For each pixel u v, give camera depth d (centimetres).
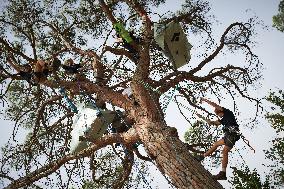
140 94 614
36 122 766
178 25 594
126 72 791
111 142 627
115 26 639
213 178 514
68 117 779
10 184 675
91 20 875
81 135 593
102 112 581
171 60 633
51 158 791
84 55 713
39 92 843
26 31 843
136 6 735
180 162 520
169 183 514
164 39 601
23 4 834
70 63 611
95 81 646
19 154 845
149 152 564
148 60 656
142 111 603
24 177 677
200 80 784
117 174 947
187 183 498
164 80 740
